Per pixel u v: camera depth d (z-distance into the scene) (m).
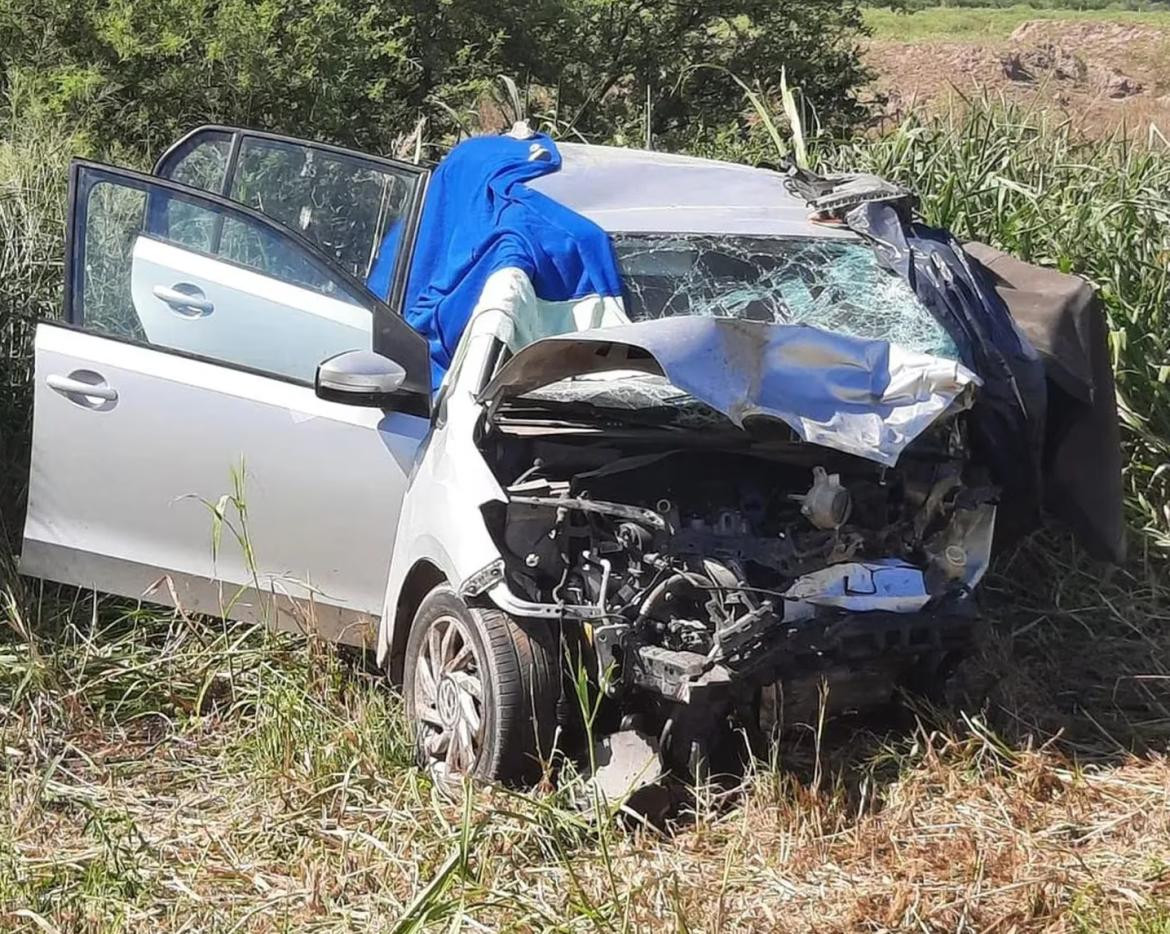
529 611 3.89
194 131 5.80
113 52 9.03
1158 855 3.90
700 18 11.95
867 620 3.98
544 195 4.79
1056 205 6.72
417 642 4.36
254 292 4.65
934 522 4.34
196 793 4.21
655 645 3.98
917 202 5.23
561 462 4.15
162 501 4.70
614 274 4.61
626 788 3.98
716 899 3.65
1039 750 4.43
